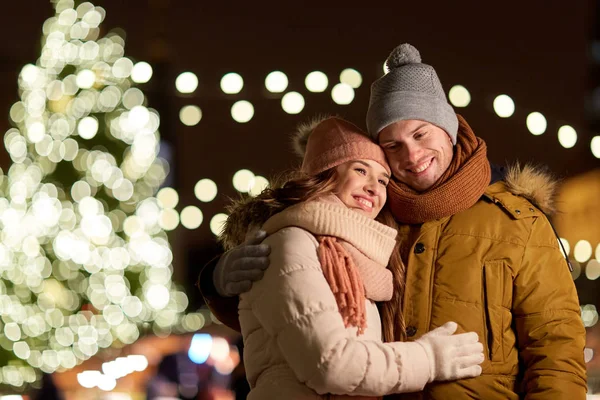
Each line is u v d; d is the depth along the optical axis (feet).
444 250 11.94
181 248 44.32
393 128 12.02
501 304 11.75
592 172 27.84
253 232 12.01
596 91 32.30
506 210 12.03
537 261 11.83
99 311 34.99
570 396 11.47
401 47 12.62
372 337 11.12
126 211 35.06
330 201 11.69
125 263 35.50
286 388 10.93
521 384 11.84
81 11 32.60
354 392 10.67
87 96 32.86
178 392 29.68
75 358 34.01
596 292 39.17
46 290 33.09
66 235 33.17
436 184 12.07
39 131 32.55
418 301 11.81
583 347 11.83
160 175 36.65
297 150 13.30
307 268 10.97
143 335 38.34
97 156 33.47
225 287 11.73
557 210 12.92
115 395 31.73
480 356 11.32
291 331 10.75
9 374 32.45
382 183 12.05
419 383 10.85
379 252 11.40
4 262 32.35
